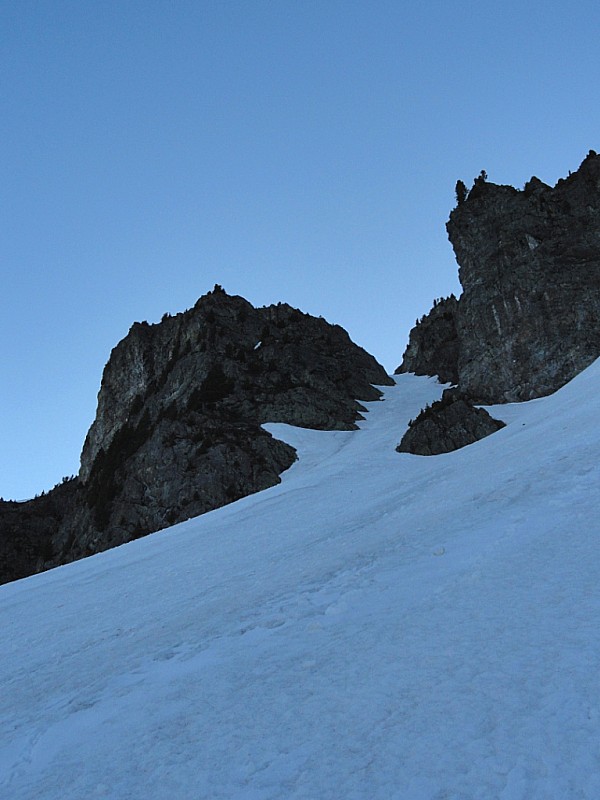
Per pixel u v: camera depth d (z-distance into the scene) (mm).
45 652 15141
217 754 6199
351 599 11016
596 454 17266
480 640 7352
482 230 71750
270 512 34000
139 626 15172
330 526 24078
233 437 62562
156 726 7438
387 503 25406
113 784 6172
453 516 16281
